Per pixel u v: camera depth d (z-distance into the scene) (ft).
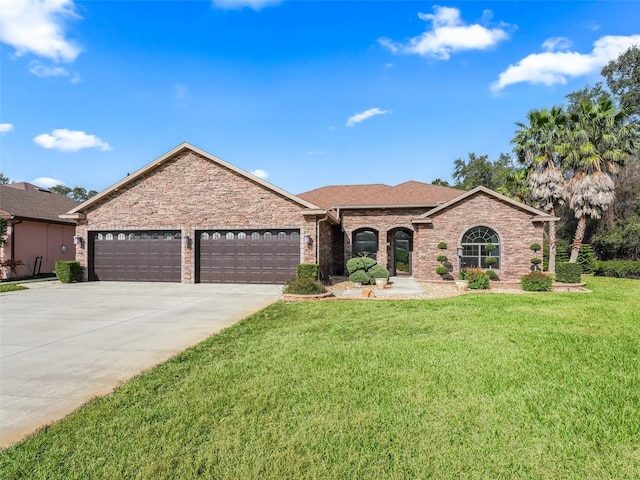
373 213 73.41
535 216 61.11
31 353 21.59
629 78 111.75
